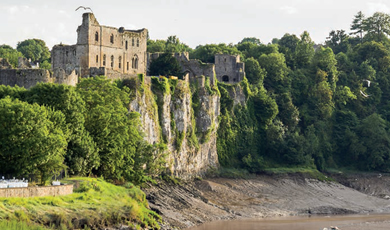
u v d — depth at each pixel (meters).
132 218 156.75
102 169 181.00
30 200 134.00
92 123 177.12
